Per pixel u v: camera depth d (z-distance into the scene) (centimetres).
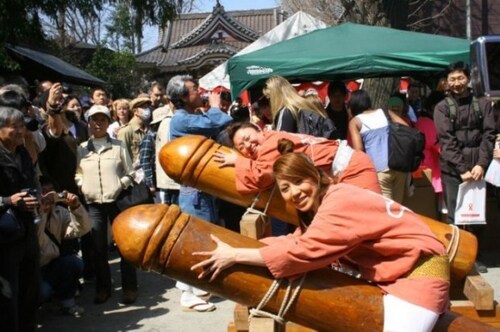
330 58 773
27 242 466
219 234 277
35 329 500
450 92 677
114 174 614
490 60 694
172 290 671
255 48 1252
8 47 1091
